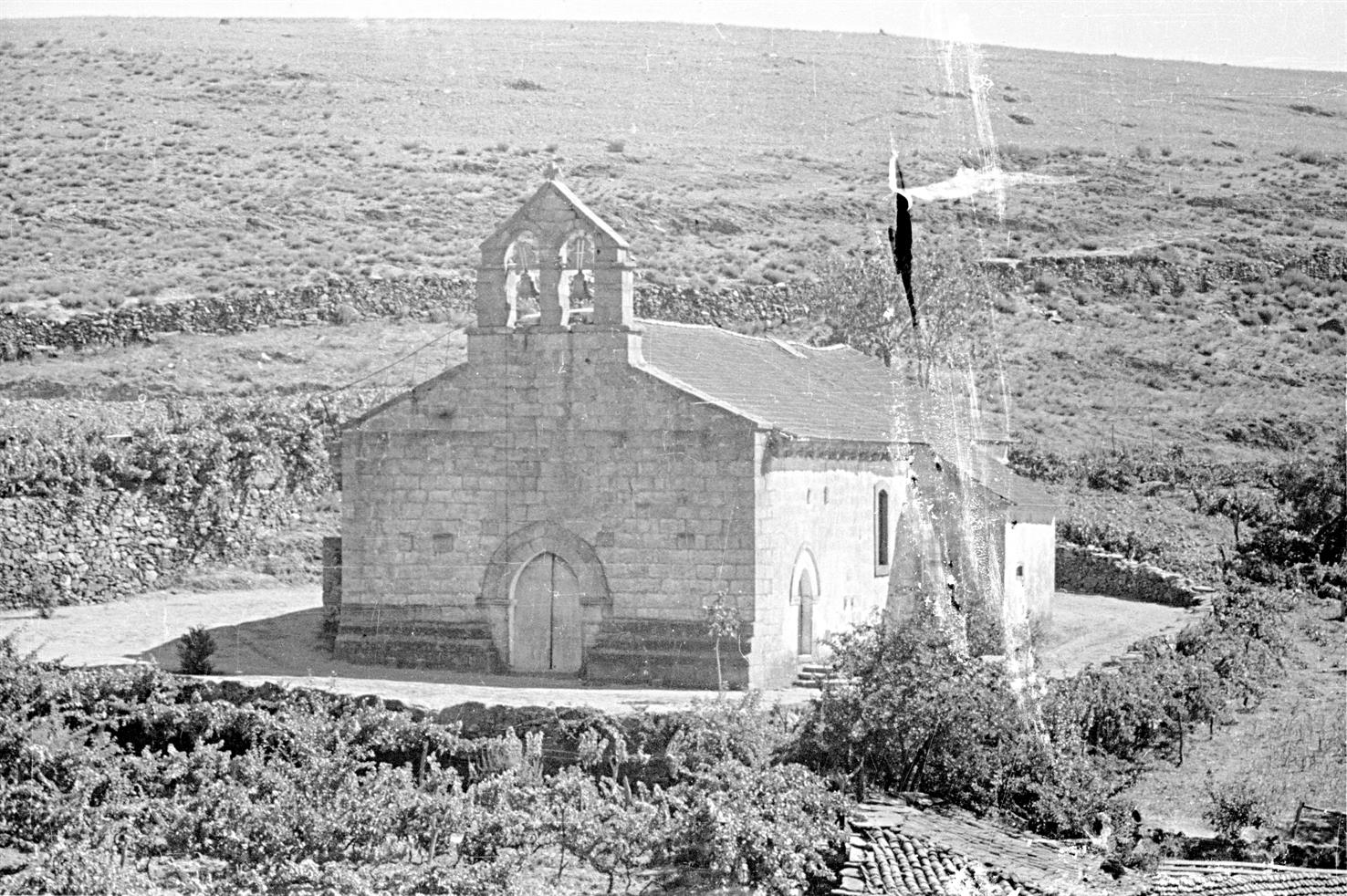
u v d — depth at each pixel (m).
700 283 112.38
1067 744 44.28
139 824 36.59
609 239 50.28
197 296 96.44
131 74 164.62
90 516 60.94
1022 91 179.62
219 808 34.53
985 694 42.62
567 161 148.88
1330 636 64.62
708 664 49.09
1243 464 93.50
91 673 44.50
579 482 50.41
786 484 50.97
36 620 56.91
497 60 187.88
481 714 44.28
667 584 49.69
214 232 114.75
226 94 160.00
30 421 71.00
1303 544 76.38
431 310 102.12
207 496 64.38
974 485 61.28
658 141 160.12
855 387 66.88
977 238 131.75
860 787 40.81
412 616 51.44
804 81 182.62
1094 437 97.88
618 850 35.66
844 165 155.38
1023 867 35.31
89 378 83.94
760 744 41.62
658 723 43.41
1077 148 161.50
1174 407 105.12
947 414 68.88
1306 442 100.62
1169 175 154.88
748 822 35.47
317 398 77.44
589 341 50.34
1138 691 48.91
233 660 51.31
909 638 43.06
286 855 33.84
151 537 62.47
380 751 43.47
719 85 183.62
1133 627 65.88
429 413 51.41
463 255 113.88
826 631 53.81
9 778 37.22
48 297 94.62
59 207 117.31
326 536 62.81
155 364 87.50
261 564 64.88
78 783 35.97
